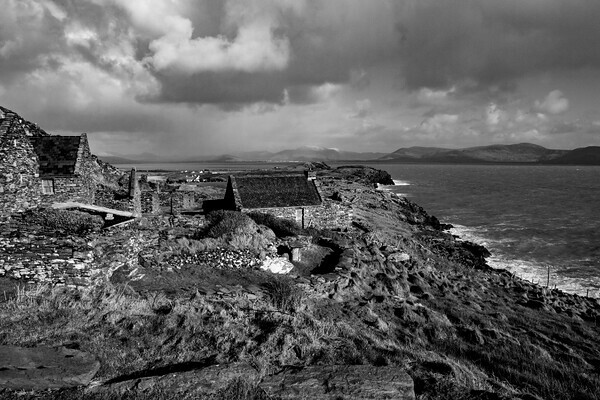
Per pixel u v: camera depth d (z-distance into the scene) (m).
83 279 16.69
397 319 21.27
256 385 10.21
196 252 24.11
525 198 122.94
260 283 22.62
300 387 10.20
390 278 27.17
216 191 78.12
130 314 14.02
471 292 31.42
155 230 25.56
